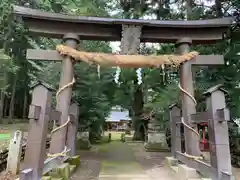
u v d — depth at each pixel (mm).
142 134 15492
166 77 9812
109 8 10383
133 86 14102
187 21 5664
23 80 19234
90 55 5391
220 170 3324
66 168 4559
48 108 3455
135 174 5398
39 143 3193
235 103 6621
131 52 5527
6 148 5703
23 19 5555
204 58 5602
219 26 5676
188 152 5055
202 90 7293
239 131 7406
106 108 12383
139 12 9492
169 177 5105
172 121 6277
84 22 5605
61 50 5375
